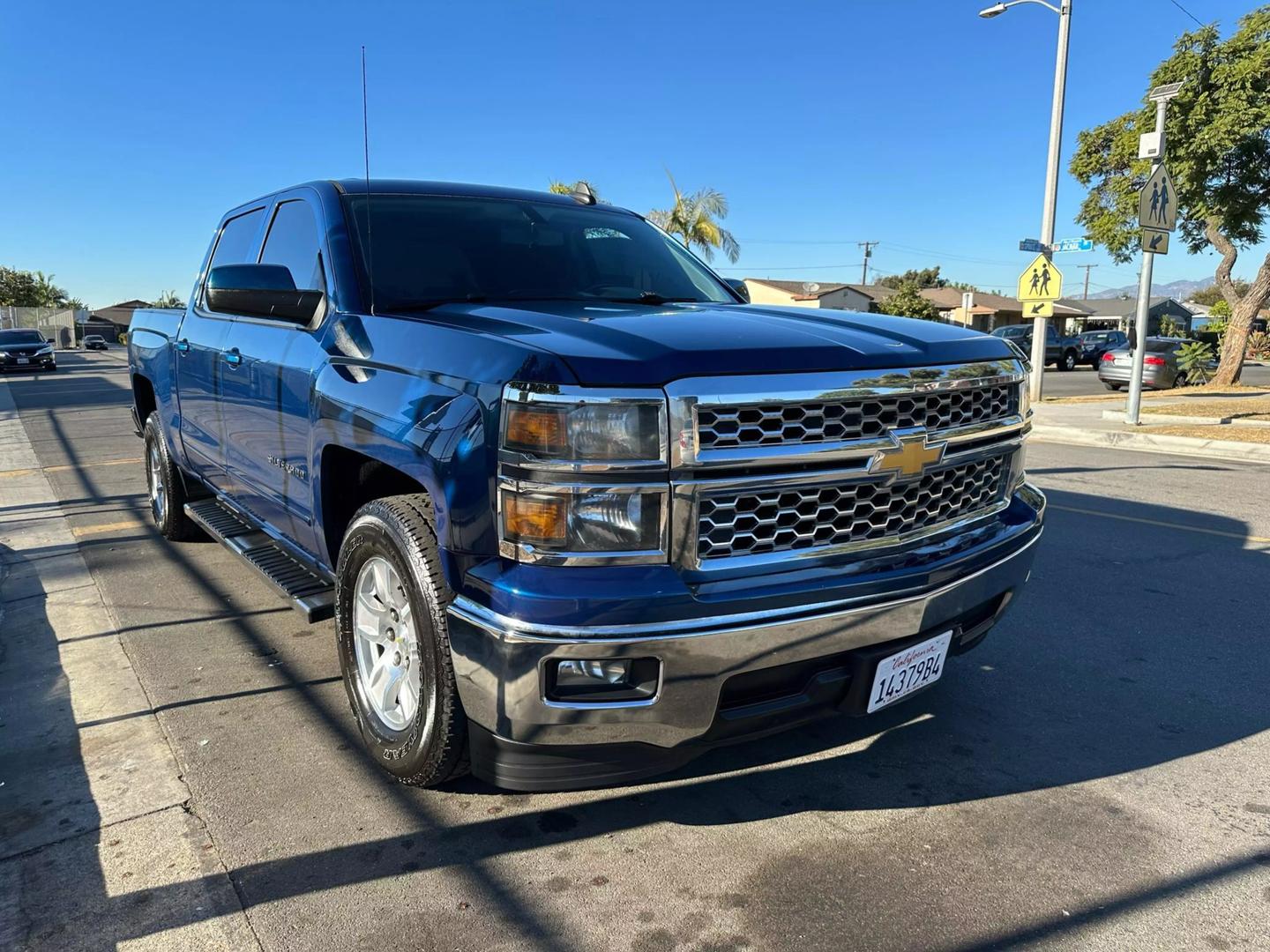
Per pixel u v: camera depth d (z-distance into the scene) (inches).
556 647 81.0
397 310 119.0
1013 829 103.0
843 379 91.4
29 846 98.7
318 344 122.3
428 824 103.0
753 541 89.3
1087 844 100.0
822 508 92.4
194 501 213.8
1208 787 112.7
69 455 384.2
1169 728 128.9
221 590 188.9
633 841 100.3
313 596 127.6
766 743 124.2
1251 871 94.8
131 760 117.8
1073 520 258.7
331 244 129.6
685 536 84.9
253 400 143.6
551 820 104.4
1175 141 682.8
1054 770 116.8
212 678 144.2
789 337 94.6
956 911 88.3
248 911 87.7
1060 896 90.7
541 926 85.9
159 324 215.8
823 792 111.3
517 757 89.5
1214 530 246.4
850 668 94.7
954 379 101.7
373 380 105.2
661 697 84.1
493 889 91.5
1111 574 203.8
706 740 89.4
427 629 94.1
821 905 89.2
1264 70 624.4
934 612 97.4
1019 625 170.9
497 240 140.1
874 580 93.0
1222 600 185.3
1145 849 99.0
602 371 83.0
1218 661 153.0
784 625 86.5
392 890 91.2
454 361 92.4
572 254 144.9
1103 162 768.3
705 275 160.7
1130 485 319.3
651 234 165.6
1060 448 436.8
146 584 193.0
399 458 96.6
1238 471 353.4
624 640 81.3
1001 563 107.5
